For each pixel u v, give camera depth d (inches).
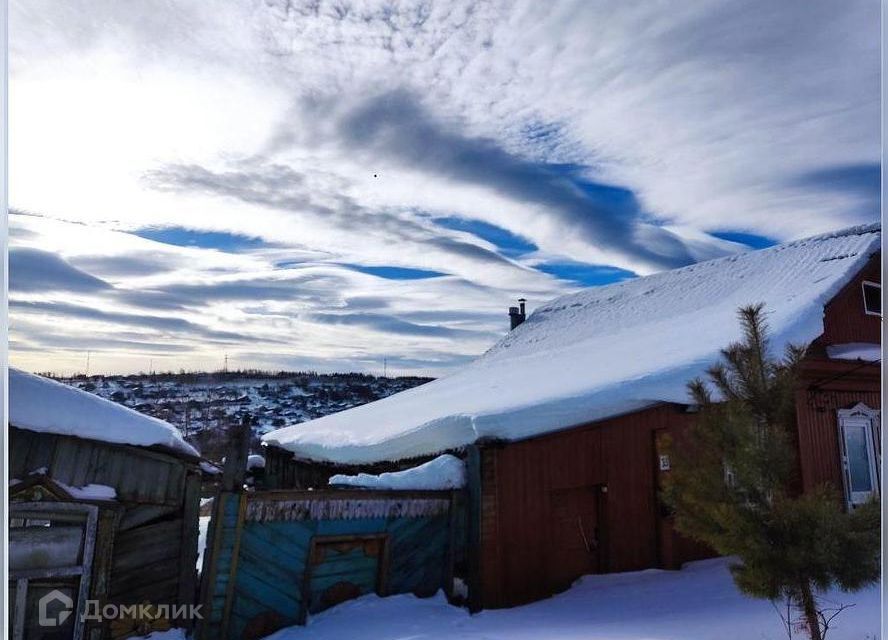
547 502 428.1
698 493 259.9
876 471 516.4
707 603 345.1
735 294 684.1
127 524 307.6
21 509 278.5
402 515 385.1
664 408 465.4
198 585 331.3
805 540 236.5
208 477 346.6
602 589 408.8
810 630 243.3
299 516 343.6
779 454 247.6
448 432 433.4
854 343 532.7
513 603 401.4
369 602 361.4
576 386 459.5
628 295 954.1
